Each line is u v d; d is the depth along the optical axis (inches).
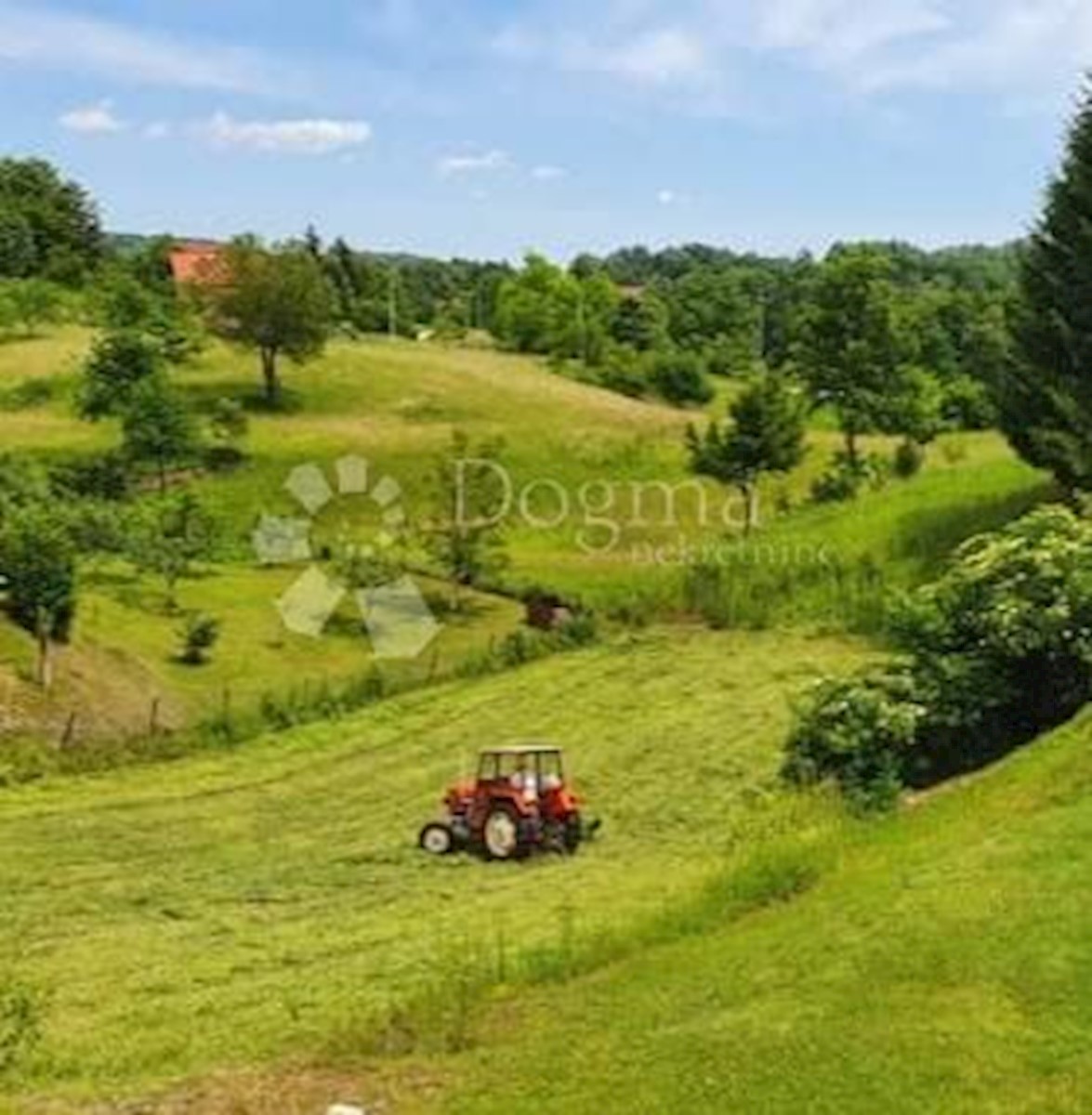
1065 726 820.6
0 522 1804.9
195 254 5713.6
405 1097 505.7
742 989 537.0
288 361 4111.7
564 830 1072.2
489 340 5413.4
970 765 938.1
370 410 3796.8
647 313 5211.6
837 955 542.9
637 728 1477.6
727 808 1188.5
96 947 837.8
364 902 941.2
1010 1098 432.8
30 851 1095.6
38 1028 645.9
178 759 1417.3
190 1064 587.8
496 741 1454.2
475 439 3508.9
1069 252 1851.6
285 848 1114.1
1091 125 1844.2
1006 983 495.8
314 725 1541.6
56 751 1378.0
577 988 589.6
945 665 940.6
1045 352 1872.5
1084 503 1636.3
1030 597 937.5
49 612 1594.5
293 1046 594.2
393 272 6333.7
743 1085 458.0
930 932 539.2
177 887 991.6
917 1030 474.3
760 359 5290.4
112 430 3496.6
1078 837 605.0
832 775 944.3
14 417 3604.8
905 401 2864.2
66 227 5969.5
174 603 2166.6
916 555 1934.1
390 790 1300.4
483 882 992.9
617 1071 485.7
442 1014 578.2
